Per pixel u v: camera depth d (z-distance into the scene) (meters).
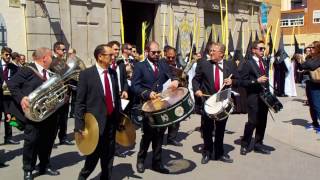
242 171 6.51
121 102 5.88
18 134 9.32
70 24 13.28
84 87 5.30
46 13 12.52
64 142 8.30
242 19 23.20
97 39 14.31
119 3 15.09
